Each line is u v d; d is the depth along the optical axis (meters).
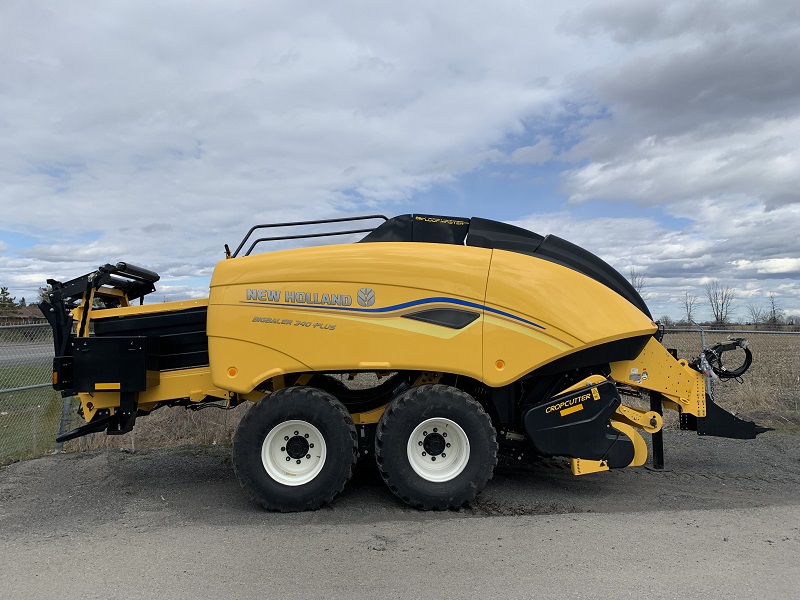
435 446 5.17
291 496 5.04
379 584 3.56
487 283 5.25
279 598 3.38
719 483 5.97
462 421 5.09
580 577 3.62
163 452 7.48
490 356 5.20
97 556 4.08
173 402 6.13
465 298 5.22
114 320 5.78
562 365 5.48
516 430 5.80
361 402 5.90
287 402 5.08
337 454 5.08
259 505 5.32
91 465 6.80
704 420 6.12
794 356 15.66
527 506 5.23
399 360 5.15
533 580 3.59
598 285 5.50
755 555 3.94
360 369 5.19
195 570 3.80
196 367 5.79
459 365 5.18
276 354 5.19
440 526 4.61
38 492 5.85
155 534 4.54
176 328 5.82
